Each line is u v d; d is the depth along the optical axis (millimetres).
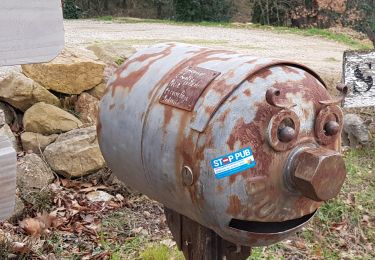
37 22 1429
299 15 22797
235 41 15477
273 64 2467
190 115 2424
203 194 2363
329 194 2342
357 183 5672
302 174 2307
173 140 2461
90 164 5098
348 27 21953
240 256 2859
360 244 4711
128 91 2797
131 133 2703
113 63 6840
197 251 2893
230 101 2354
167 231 4387
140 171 2727
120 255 3951
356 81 6418
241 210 2350
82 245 4141
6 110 5781
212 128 2330
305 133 2416
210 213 2402
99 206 4750
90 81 6195
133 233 4320
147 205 4848
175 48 2955
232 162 2287
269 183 2350
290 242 4551
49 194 4723
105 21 22406
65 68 6059
